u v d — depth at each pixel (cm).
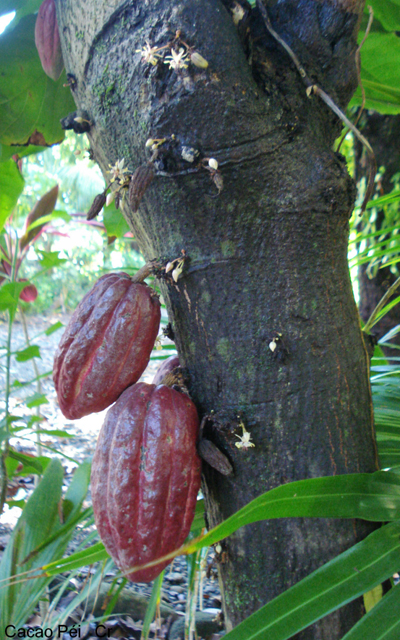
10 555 57
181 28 35
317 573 32
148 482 37
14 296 73
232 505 41
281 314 39
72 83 43
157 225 41
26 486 128
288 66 39
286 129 37
